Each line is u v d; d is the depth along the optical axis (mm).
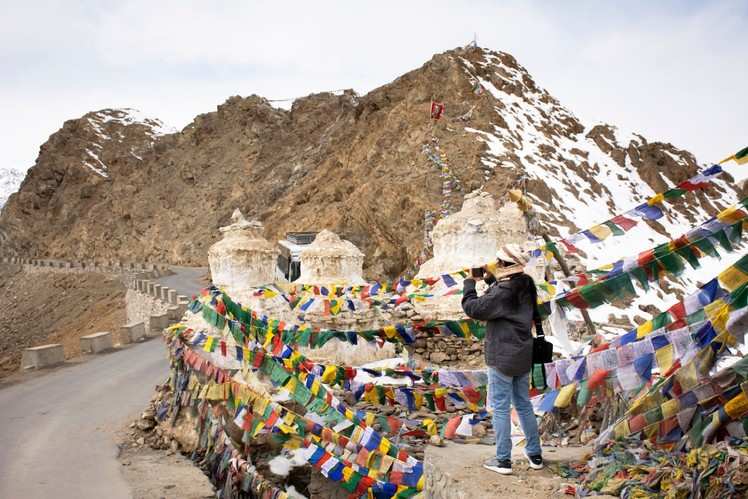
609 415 7000
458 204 34719
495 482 5461
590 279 6828
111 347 20297
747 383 5156
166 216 95000
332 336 8406
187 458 9734
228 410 9109
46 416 12016
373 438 7562
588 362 6102
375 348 13320
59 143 121812
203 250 82875
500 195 34062
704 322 5664
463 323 7977
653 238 34688
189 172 98125
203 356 10125
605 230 6625
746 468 4742
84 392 13953
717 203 48875
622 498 5059
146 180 105625
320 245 14930
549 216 32906
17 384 14969
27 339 62500
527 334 5566
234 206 86500
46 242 107625
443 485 5742
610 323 18484
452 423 7031
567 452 6438
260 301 11414
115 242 97062
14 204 116875
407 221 36125
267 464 8867
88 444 10312
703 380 5543
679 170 50719
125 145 122125
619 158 50219
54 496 8109
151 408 11461
